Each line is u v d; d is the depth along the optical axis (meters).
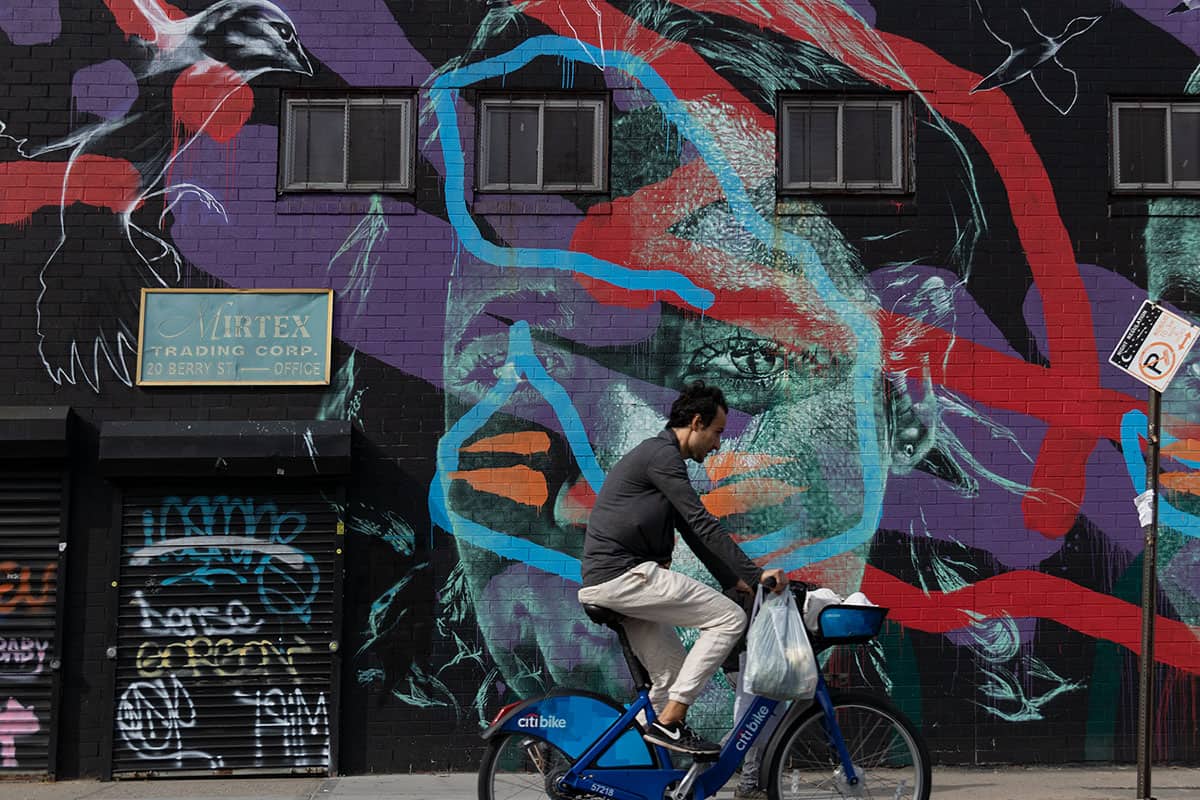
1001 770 7.57
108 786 7.23
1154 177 8.08
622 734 5.32
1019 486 7.78
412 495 7.67
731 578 5.55
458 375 7.75
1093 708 7.67
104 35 7.84
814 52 8.00
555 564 7.66
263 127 7.85
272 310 7.73
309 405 7.70
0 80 7.79
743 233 7.87
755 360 7.80
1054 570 7.74
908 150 8.01
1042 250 7.92
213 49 7.88
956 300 7.88
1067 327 7.88
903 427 7.79
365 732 7.54
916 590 7.69
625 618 5.40
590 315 7.81
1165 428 7.84
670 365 7.79
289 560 7.59
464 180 7.85
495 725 5.30
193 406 7.66
